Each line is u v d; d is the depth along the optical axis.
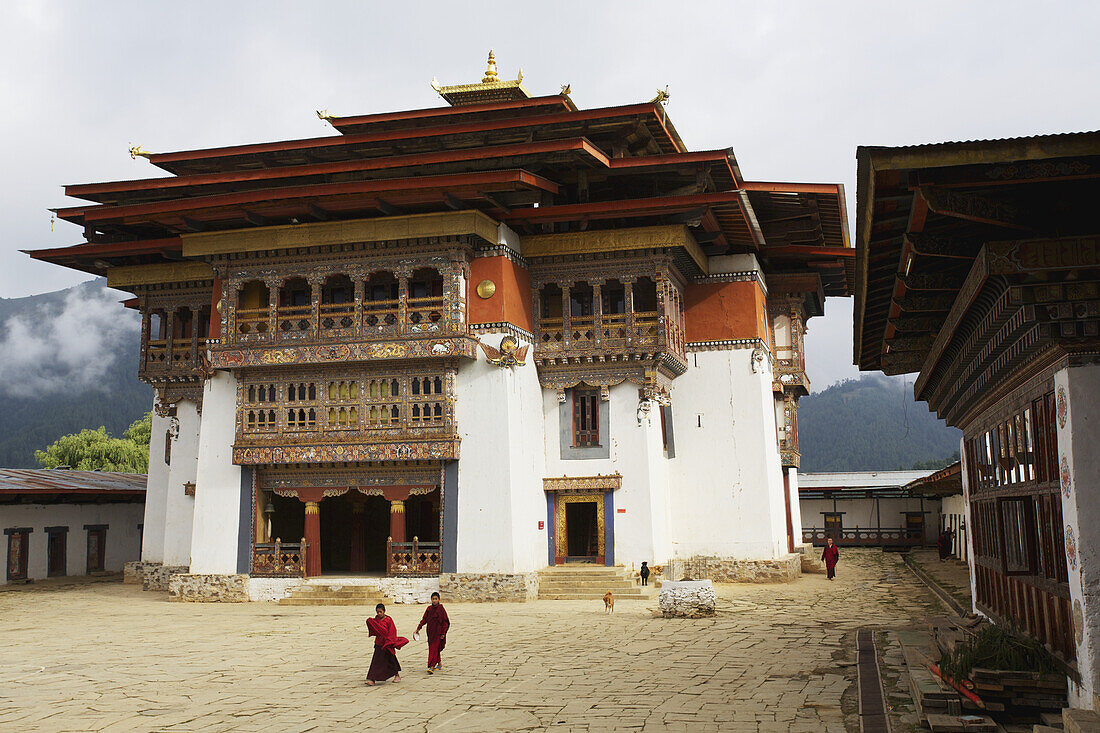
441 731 12.16
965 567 38.53
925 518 57.28
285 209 28.81
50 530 39.00
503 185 27.05
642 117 31.77
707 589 24.03
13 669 17.48
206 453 30.39
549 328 31.27
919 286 11.51
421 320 28.86
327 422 29.25
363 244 28.98
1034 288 9.05
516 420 28.86
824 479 62.38
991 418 13.78
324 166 29.33
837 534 58.53
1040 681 10.29
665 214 29.69
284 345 29.20
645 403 30.44
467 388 28.70
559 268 31.16
